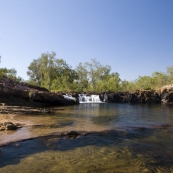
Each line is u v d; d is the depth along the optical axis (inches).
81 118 577.0
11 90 956.0
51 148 285.1
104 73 2815.0
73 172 208.8
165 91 1557.6
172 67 2106.3
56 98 1117.7
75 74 2962.6
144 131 409.4
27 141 311.9
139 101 1551.4
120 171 213.6
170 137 360.5
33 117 549.0
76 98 1417.3
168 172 213.6
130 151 281.0
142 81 2214.6
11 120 469.1
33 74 2898.6
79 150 280.8
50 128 404.8
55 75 2596.0
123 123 502.9
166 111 844.6
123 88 2156.7
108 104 1322.6
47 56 2335.1
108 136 362.3
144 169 220.1
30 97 997.8
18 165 223.5
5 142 299.6
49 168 217.2
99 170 215.2
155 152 277.6
